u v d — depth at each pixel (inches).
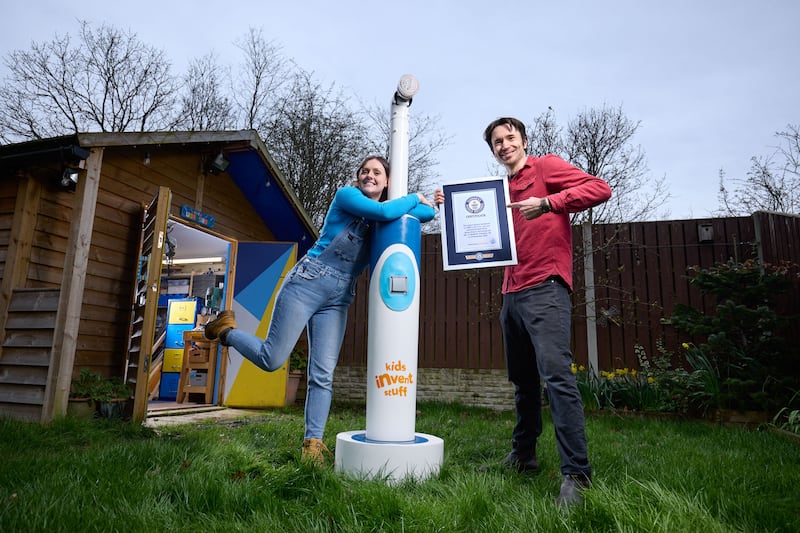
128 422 160.4
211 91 578.6
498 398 288.2
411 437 101.3
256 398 253.9
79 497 68.1
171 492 73.9
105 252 193.0
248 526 63.1
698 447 131.9
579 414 82.6
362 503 69.1
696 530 58.3
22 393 160.4
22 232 170.2
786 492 82.0
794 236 248.7
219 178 259.8
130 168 205.0
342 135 490.9
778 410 199.8
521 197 98.8
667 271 273.0
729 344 213.8
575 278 286.2
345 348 310.0
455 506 68.4
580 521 61.9
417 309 105.9
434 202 107.5
